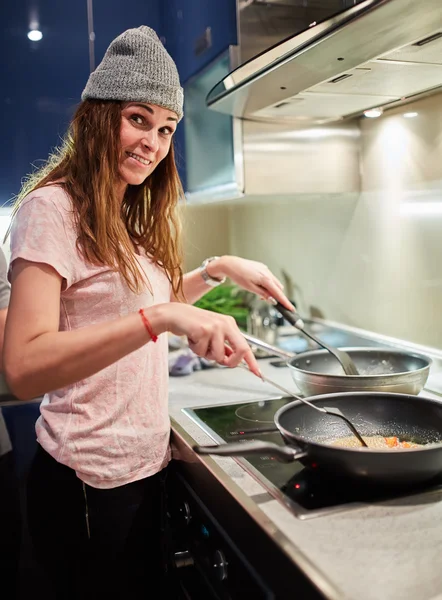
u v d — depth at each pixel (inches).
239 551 36.3
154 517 49.1
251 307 98.3
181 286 52.8
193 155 81.2
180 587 48.4
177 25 79.2
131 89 42.6
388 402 45.3
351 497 35.6
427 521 32.6
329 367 62.1
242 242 105.5
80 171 43.3
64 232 40.8
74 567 47.2
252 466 40.6
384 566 28.5
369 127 70.8
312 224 83.8
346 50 42.8
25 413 75.2
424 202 62.2
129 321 36.0
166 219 51.3
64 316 43.1
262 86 53.4
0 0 77.6
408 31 38.7
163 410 47.8
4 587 67.7
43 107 80.5
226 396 60.5
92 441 44.2
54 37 79.9
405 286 66.3
